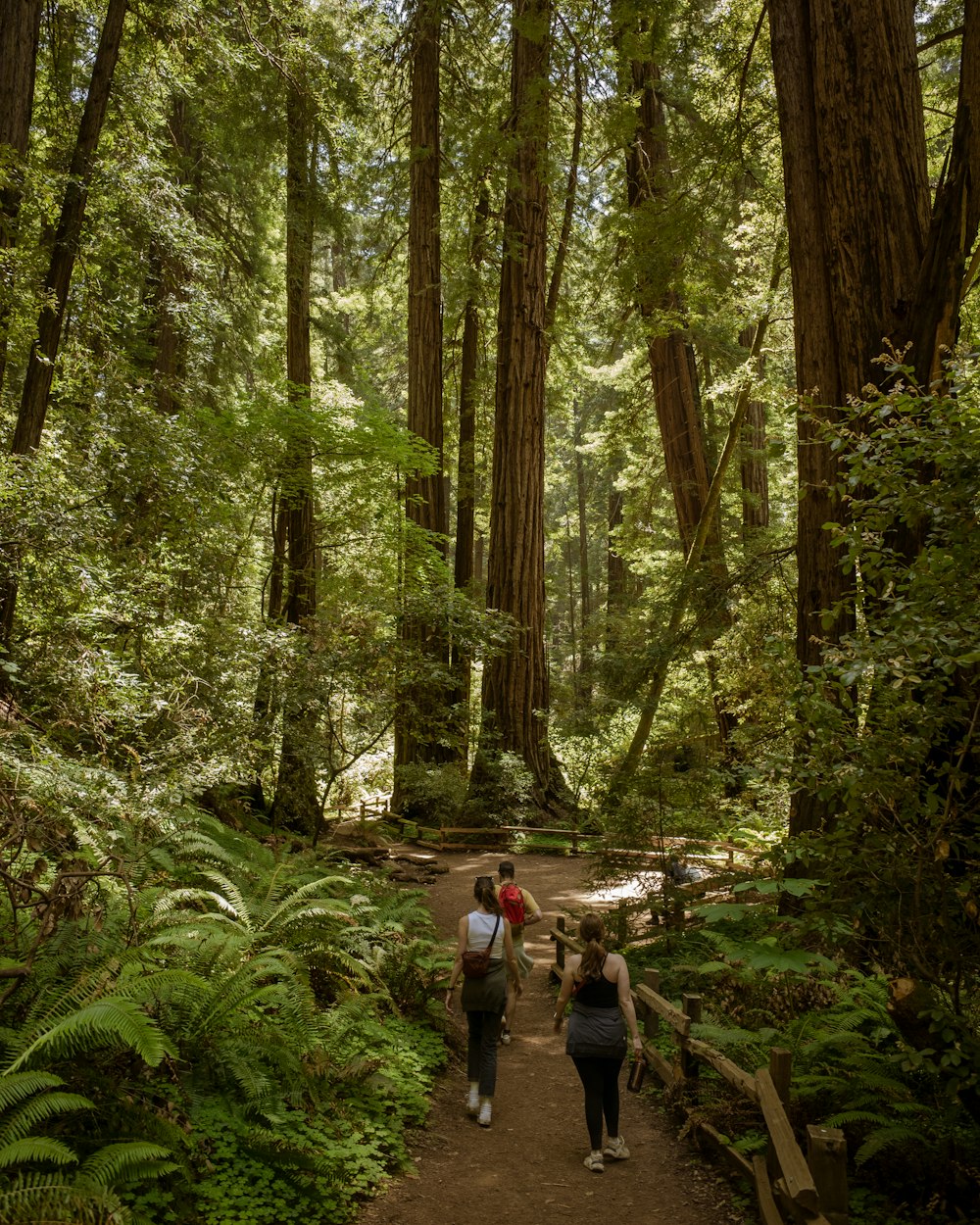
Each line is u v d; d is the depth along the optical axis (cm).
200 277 1755
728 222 1602
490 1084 595
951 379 484
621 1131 585
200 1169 420
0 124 898
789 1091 465
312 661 1090
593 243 2447
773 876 903
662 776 942
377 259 2617
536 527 2020
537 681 1989
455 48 2269
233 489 1406
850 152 817
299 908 658
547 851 1709
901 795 433
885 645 412
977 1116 425
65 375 1105
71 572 762
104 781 624
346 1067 555
